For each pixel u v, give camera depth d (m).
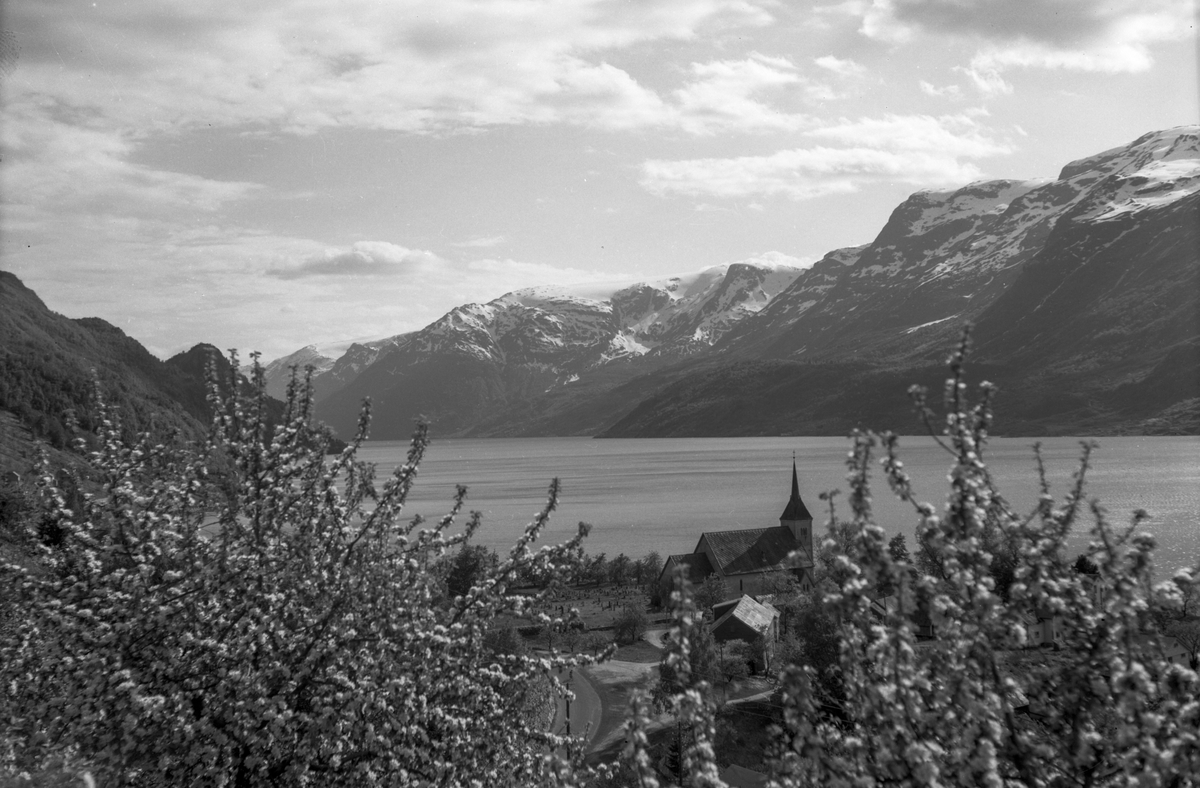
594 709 76.44
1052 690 8.14
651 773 8.34
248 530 13.69
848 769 7.97
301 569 13.46
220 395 14.14
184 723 11.40
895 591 8.11
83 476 13.67
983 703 7.73
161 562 13.34
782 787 8.48
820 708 8.96
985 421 8.78
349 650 12.79
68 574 13.08
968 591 8.22
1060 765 8.05
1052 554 8.48
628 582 151.62
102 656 11.79
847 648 8.21
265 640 12.27
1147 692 7.36
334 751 11.98
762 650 77.94
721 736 51.31
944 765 7.74
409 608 13.64
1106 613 8.11
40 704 11.94
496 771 13.36
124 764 11.07
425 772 12.32
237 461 13.77
